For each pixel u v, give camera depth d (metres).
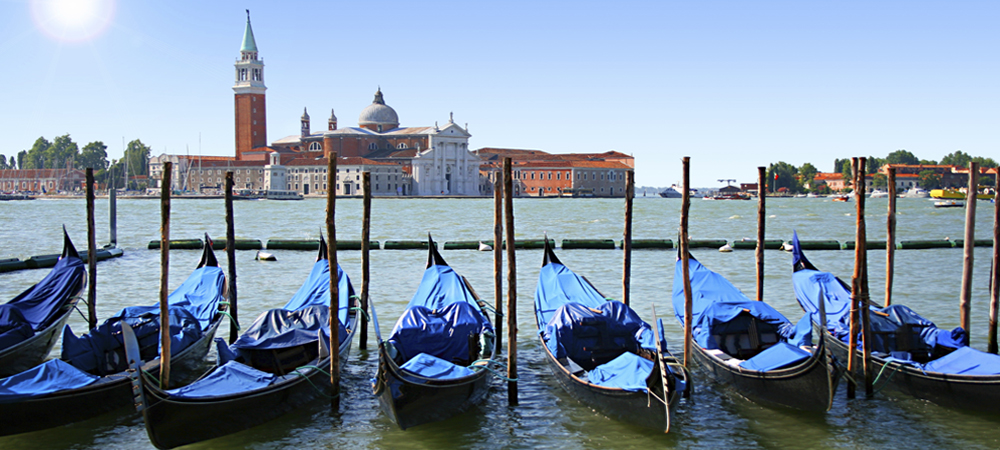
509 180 15.77
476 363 16.34
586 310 17.84
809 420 15.02
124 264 38.66
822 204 153.12
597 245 46.69
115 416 15.20
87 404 14.51
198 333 18.20
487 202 156.12
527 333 22.39
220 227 72.12
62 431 14.48
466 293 21.53
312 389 15.69
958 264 38.19
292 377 15.14
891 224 19.78
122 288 30.98
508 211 15.83
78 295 21.59
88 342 15.91
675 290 20.97
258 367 16.30
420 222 81.62
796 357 14.89
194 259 40.88
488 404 16.16
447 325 17.52
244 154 199.00
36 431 14.27
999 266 18.58
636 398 14.13
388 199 174.12
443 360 15.64
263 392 14.42
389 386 13.99
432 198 180.00
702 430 14.60
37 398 13.78
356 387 17.34
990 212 108.31
